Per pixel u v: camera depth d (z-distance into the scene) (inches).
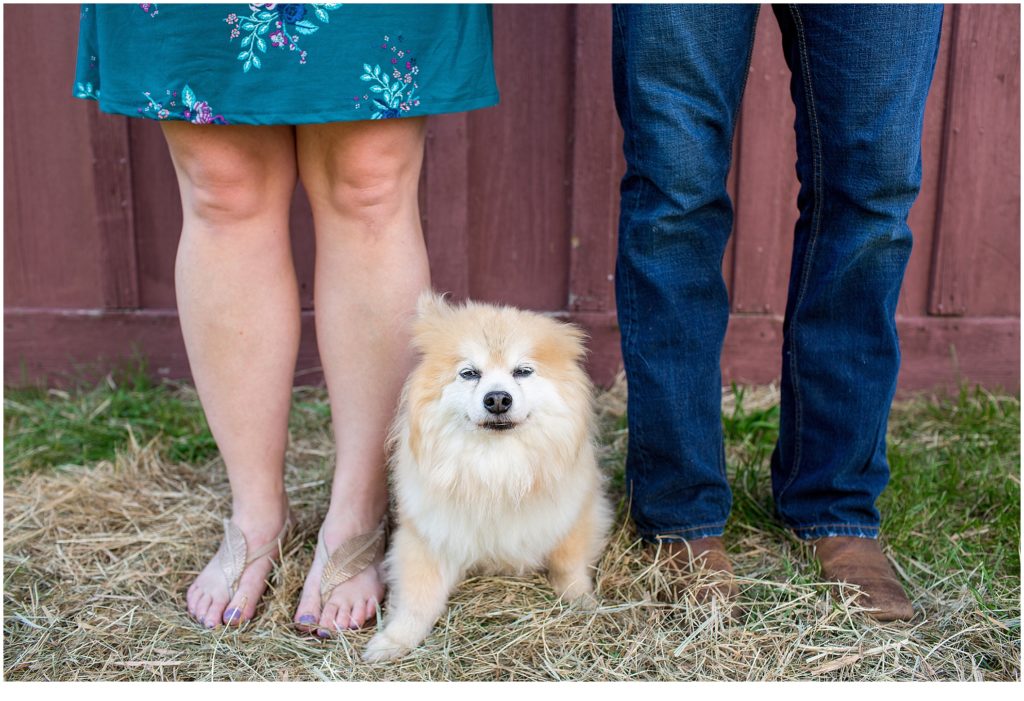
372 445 71.7
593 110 109.9
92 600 70.6
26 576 74.0
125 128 111.1
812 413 73.2
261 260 67.4
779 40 107.3
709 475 72.7
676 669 61.9
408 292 68.9
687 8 59.6
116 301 116.6
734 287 116.0
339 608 68.3
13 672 61.6
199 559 77.0
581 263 115.3
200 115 59.0
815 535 75.1
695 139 62.1
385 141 63.4
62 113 111.1
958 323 115.2
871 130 60.7
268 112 59.3
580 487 69.7
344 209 66.1
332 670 61.7
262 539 72.7
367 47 59.5
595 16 107.0
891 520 79.0
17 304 116.8
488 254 116.6
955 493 86.1
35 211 114.0
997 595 69.2
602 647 64.6
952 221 112.2
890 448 94.0
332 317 69.2
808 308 70.1
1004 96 108.1
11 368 117.3
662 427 70.4
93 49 64.0
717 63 62.1
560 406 67.0
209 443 100.6
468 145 112.3
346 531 71.8
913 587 71.8
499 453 66.1
